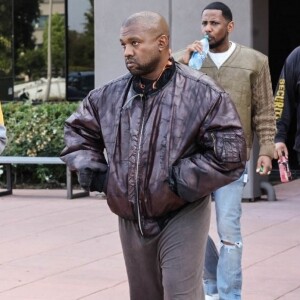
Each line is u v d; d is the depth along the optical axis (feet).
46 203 46.85
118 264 32.04
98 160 17.85
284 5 56.95
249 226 39.29
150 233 17.38
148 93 17.25
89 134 18.06
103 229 39.01
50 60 58.85
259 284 28.78
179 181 16.70
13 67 59.62
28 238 37.11
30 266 31.83
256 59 24.52
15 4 59.31
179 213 17.35
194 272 17.49
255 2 45.91
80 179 17.62
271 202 46.29
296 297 27.20
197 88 17.16
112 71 48.19
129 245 17.83
